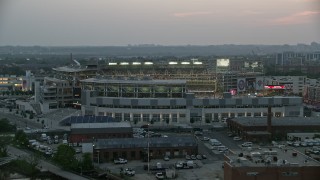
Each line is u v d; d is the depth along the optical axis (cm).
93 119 13850
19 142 11319
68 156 9388
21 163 9231
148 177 8831
